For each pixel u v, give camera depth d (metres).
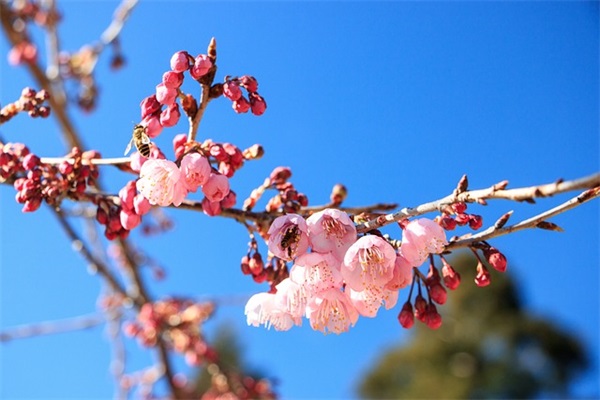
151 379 0.87
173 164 0.36
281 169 0.43
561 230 0.35
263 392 0.81
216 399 0.84
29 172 0.42
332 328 0.35
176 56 0.36
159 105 0.38
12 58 0.75
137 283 0.79
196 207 0.43
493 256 0.36
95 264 0.71
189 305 0.81
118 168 0.43
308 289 0.34
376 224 0.35
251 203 0.43
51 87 0.75
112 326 0.82
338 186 0.44
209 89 0.37
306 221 0.35
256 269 0.41
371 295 0.35
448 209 0.34
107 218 0.42
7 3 0.77
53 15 0.78
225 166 0.40
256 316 0.37
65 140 0.74
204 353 0.80
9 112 0.44
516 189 0.31
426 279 0.37
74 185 0.42
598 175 0.29
